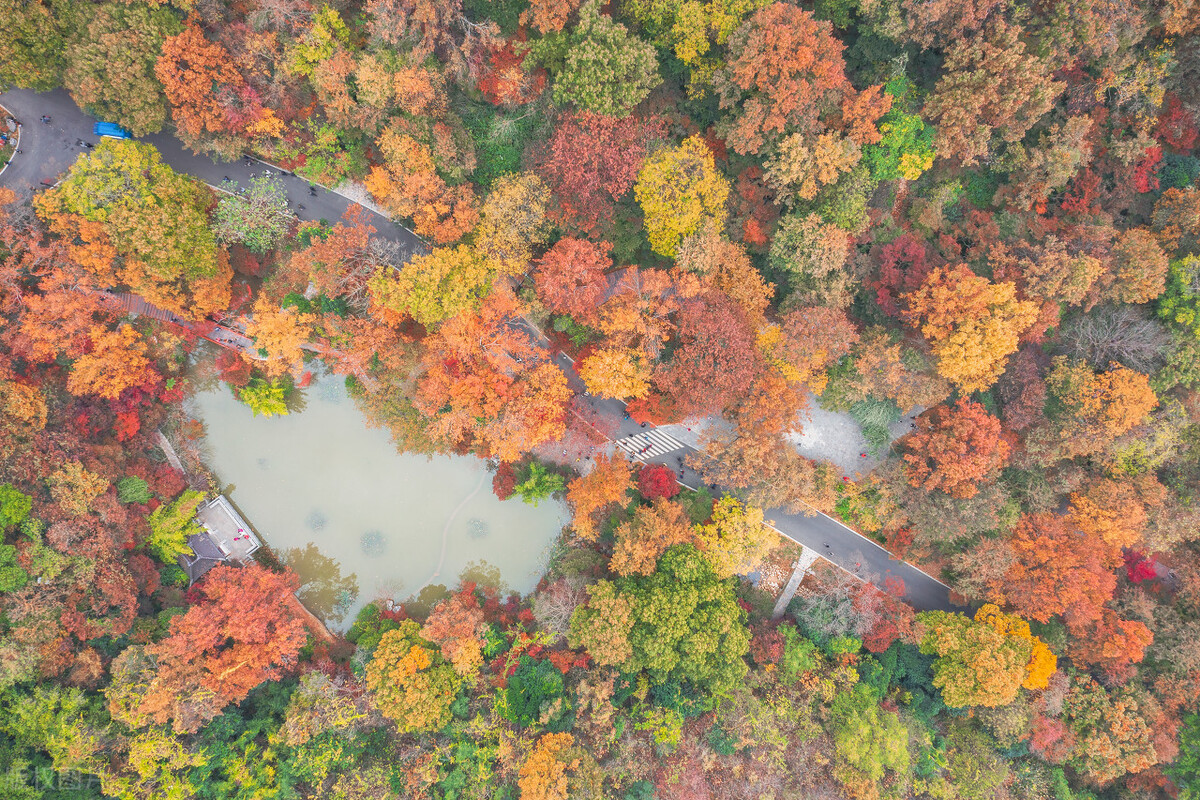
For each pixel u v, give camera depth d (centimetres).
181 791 4125
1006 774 4803
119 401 4762
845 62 4650
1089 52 4475
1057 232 4869
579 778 4291
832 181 4444
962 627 4856
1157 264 4428
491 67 4484
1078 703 4853
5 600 4038
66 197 3984
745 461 4700
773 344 4666
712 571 4862
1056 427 4797
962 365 4372
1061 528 4819
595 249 4597
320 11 4300
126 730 4184
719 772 4656
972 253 4791
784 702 4725
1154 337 4603
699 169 4291
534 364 4856
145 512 4841
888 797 4553
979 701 4603
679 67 4612
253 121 4459
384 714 4500
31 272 4219
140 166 4134
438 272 4250
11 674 3850
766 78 4022
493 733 4594
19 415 4216
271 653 4559
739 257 4738
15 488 4172
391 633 4825
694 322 4416
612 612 4469
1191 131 4816
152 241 4116
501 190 4425
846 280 4675
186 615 4406
